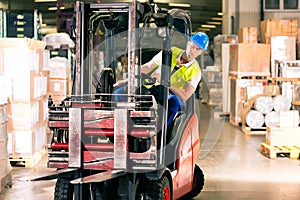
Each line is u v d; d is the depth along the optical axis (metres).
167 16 5.88
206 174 9.01
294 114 10.85
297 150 10.40
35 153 9.52
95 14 6.05
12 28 11.73
